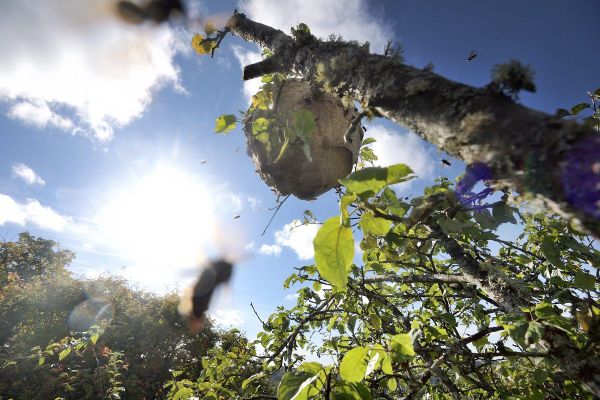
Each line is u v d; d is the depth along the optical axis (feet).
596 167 1.77
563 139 1.89
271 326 11.31
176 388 10.44
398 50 3.14
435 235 6.26
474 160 2.30
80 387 28.50
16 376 31.32
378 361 3.41
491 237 7.20
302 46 4.36
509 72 2.18
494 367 6.59
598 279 5.70
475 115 2.25
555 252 5.78
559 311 4.93
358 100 3.42
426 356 5.80
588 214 1.77
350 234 3.08
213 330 52.08
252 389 8.96
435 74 2.76
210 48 6.68
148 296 63.57
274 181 6.28
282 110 5.75
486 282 6.00
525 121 2.09
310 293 11.51
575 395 4.80
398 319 8.25
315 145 5.74
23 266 93.35
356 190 2.75
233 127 6.33
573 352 3.37
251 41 6.04
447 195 3.00
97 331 19.07
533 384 5.23
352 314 9.27
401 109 2.83
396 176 2.72
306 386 3.08
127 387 40.81
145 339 48.65
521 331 3.67
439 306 9.64
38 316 43.09
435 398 7.30
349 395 3.11
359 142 6.50
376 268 8.29
